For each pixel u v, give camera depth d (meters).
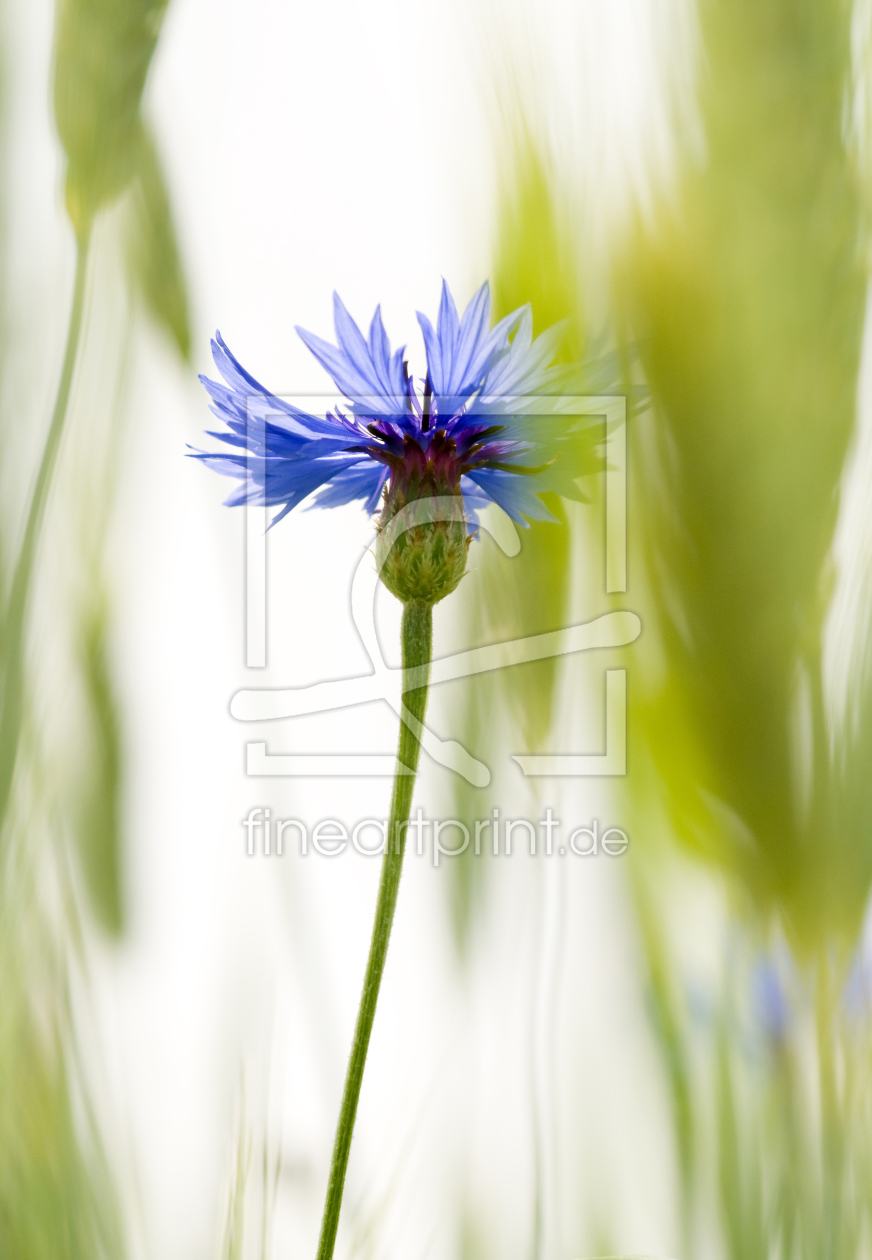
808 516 0.62
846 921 0.62
